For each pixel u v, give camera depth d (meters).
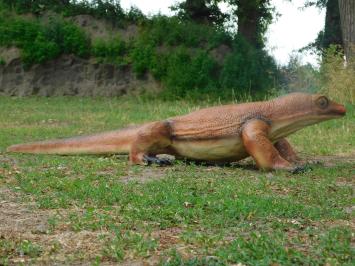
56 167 11.10
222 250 5.93
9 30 30.75
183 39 31.33
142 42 31.03
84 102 28.00
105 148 12.38
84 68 31.03
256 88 29.77
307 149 14.70
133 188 9.05
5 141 15.35
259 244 6.09
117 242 6.27
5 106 25.23
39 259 5.86
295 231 6.84
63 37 30.91
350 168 11.45
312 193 8.92
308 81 23.97
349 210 7.99
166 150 11.90
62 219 7.29
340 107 11.47
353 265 5.54
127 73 30.94
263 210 7.62
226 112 11.49
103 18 32.06
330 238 6.33
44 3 32.31
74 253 6.03
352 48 24.00
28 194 8.77
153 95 29.77
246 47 30.77
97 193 8.58
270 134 11.36
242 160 12.77
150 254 5.98
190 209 7.66
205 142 11.51
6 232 6.77
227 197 8.36
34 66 30.70
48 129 18.19
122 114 22.59
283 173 10.69
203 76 29.72
